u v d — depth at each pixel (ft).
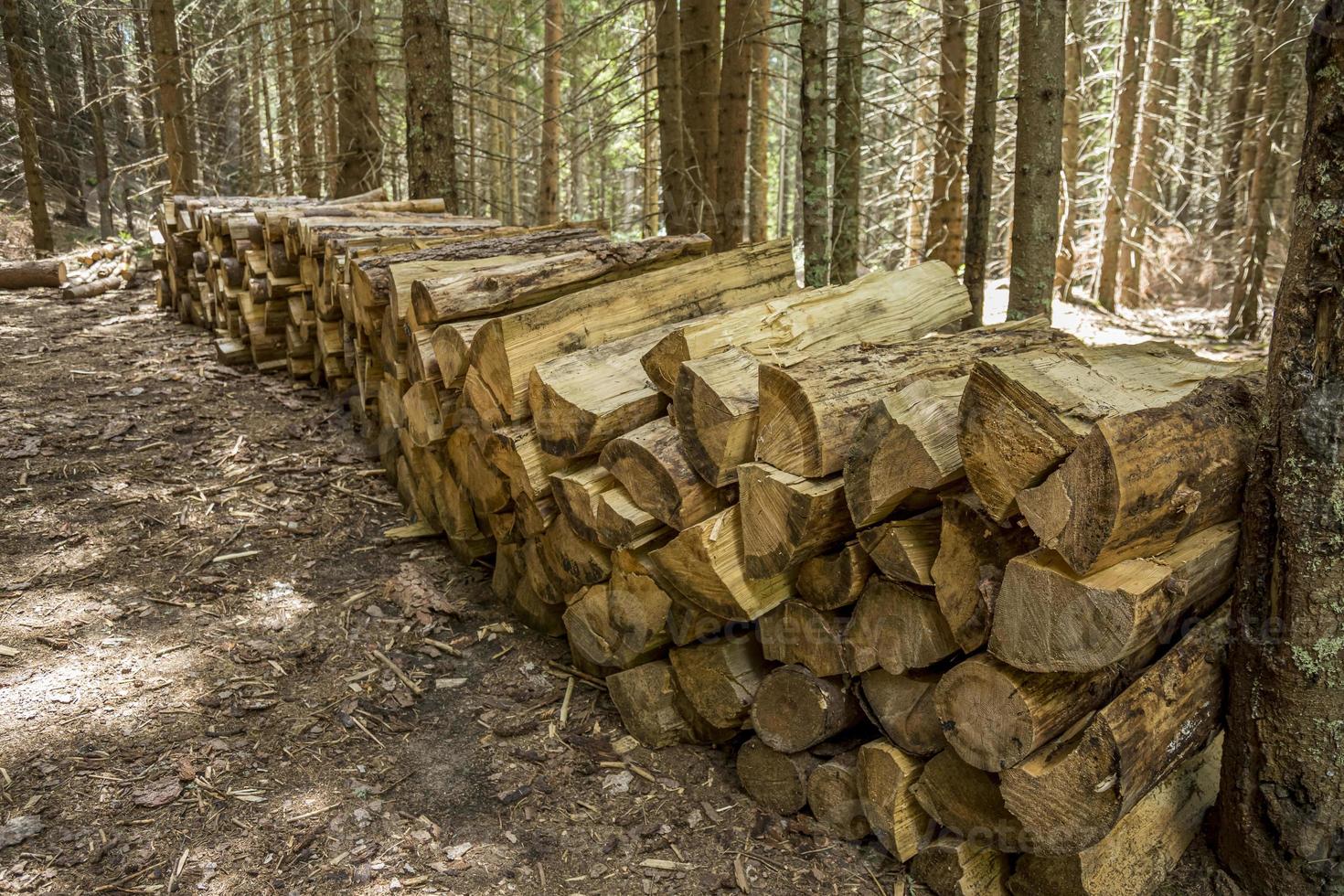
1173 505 6.49
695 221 28.71
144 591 12.23
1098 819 6.75
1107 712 6.63
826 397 7.77
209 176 56.13
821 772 8.81
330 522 14.62
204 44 34.71
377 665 11.25
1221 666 7.52
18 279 31.50
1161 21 49.01
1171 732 7.06
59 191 62.80
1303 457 6.72
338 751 9.71
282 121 47.91
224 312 22.77
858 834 8.72
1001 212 55.98
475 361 10.89
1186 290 55.21
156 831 8.38
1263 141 39.27
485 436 11.23
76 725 9.62
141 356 22.25
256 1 39.37
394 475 15.80
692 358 9.04
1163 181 60.29
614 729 10.40
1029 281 17.99
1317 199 6.57
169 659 10.89
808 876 8.43
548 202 46.11
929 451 6.97
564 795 9.32
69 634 11.13
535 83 49.93
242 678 10.71
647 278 11.55
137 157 70.64
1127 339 40.50
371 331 14.62
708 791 9.53
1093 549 6.16
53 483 14.87
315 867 8.16
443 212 23.41
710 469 8.46
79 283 31.35
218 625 11.68
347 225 17.97
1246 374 8.42
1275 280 50.11
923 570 7.47
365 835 8.59
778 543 7.98
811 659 8.61
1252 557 7.19
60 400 18.44
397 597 12.63
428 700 10.71
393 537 14.26
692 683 9.70
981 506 6.98
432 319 11.53
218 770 9.22
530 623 12.28
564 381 9.68
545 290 12.00
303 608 12.28
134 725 9.73
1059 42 17.15
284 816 8.71
